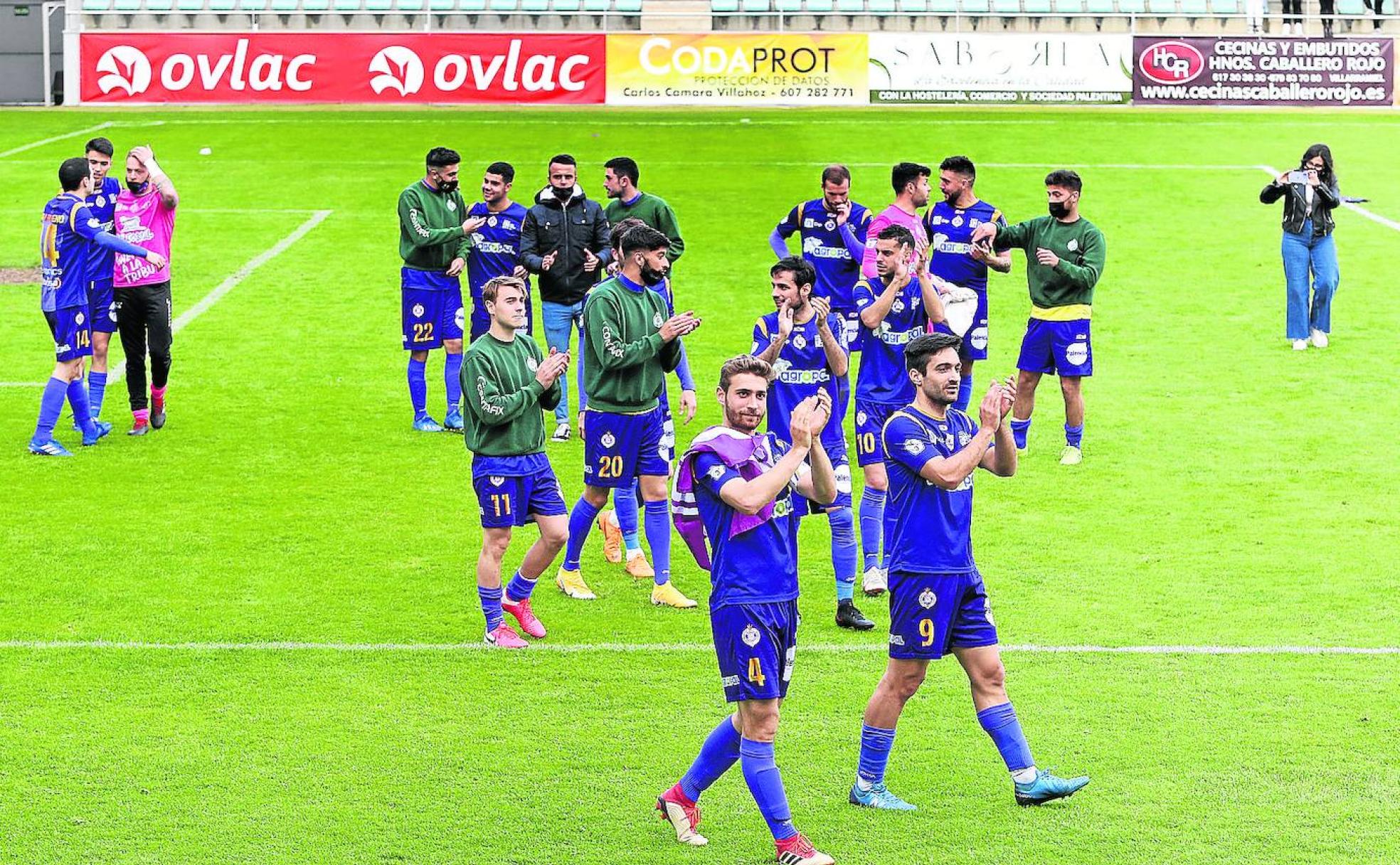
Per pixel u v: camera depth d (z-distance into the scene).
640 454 27.42
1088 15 106.81
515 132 88.00
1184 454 36.62
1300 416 39.47
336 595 28.17
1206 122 89.88
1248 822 19.64
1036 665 24.66
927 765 21.52
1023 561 29.66
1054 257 34.41
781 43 99.44
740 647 18.78
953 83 99.31
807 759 21.73
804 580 29.20
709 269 55.91
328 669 24.86
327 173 75.38
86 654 25.31
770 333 27.98
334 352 46.94
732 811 20.50
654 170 75.88
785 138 85.06
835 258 35.75
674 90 100.12
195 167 77.06
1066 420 36.03
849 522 26.59
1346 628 26.11
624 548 29.92
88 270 36.75
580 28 109.12
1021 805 20.17
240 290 54.09
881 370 29.02
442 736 22.42
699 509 19.25
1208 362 44.59
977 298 35.41
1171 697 23.42
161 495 34.12
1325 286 45.31
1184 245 59.00
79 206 36.09
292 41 100.38
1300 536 30.91
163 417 39.34
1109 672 24.39
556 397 25.86
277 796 20.56
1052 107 98.56
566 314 37.12
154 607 27.50
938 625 19.69
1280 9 108.06
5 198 70.38
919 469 19.52
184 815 20.03
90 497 33.91
